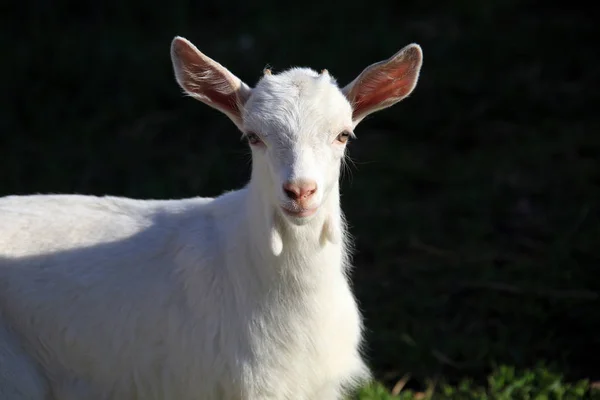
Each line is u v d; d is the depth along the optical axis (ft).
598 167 60.49
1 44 78.02
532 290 46.52
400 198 58.85
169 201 33.14
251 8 86.74
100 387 31.27
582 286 46.70
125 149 65.00
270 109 28.37
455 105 68.69
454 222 55.72
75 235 31.65
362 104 30.66
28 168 62.44
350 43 77.46
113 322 30.76
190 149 65.31
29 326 30.99
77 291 30.89
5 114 68.28
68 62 73.72
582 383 38.65
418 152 65.00
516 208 56.75
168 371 30.73
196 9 87.35
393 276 50.19
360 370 32.86
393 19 85.10
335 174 29.04
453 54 75.97
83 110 70.03
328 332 30.71
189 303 30.63
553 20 81.97
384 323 45.34
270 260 29.71
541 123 67.46
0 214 31.91
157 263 31.19
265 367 30.09
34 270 31.01
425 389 40.86
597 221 53.83
